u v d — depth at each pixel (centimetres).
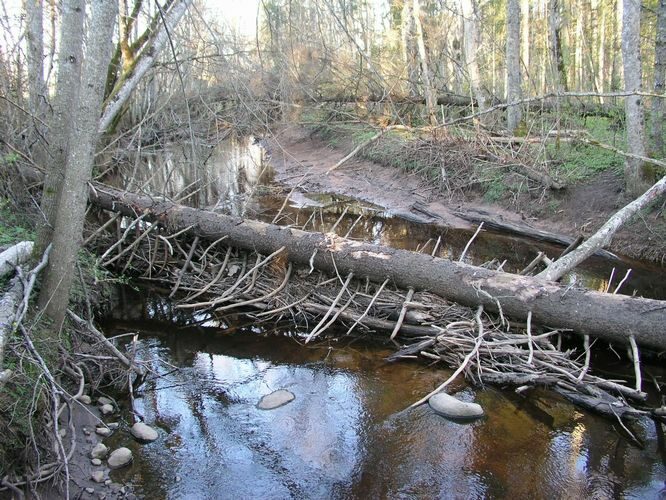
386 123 1448
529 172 1026
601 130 1191
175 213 711
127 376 463
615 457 377
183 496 335
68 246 422
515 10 1179
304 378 490
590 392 438
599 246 621
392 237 980
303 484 351
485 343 495
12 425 319
